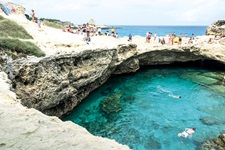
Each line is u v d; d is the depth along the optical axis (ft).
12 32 53.42
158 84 78.54
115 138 43.52
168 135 44.50
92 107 58.03
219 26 140.15
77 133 18.40
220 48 90.79
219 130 46.34
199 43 99.25
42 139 16.40
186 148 39.96
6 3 93.91
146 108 58.03
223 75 89.10
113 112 55.36
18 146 15.16
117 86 75.87
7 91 29.22
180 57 102.68
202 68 102.83
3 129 17.22
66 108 52.85
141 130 46.68
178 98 65.10
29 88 39.88
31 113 20.92
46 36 65.87
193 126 48.16
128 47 84.07
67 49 54.75
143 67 103.60
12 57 39.27
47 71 44.70
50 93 44.91
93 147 16.24
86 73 58.75
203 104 60.54
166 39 127.54
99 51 64.34
